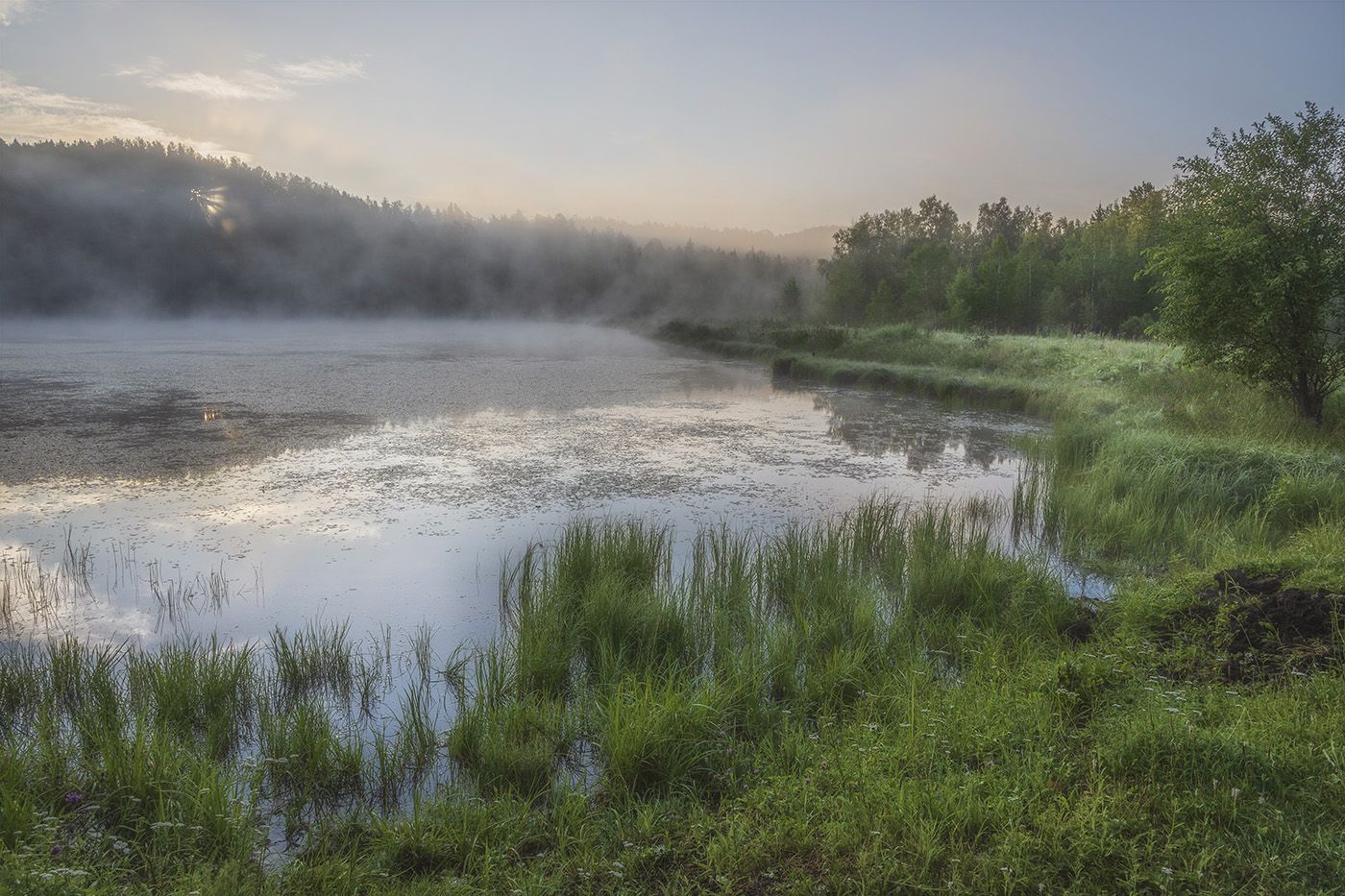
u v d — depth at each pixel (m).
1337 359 10.62
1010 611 5.92
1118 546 7.89
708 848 3.20
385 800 3.93
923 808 3.25
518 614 6.31
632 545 7.03
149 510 9.12
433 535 8.30
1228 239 10.30
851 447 13.02
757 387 20.81
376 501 9.54
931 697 4.45
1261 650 4.60
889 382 20.38
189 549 7.78
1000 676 4.73
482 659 5.38
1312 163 10.08
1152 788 3.24
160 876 3.15
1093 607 6.15
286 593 6.72
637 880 3.13
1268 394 11.64
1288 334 10.32
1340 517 7.41
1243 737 3.44
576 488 10.22
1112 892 2.76
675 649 5.50
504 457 12.02
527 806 3.67
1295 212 10.27
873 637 5.62
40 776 3.75
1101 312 38.66
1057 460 11.16
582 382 21.91
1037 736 3.81
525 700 4.79
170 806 3.55
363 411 16.36
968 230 69.69
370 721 4.73
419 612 6.37
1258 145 10.38
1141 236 44.62
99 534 8.23
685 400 18.23
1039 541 8.26
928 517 7.78
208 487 10.16
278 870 3.35
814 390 20.23
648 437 13.70
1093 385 16.66
